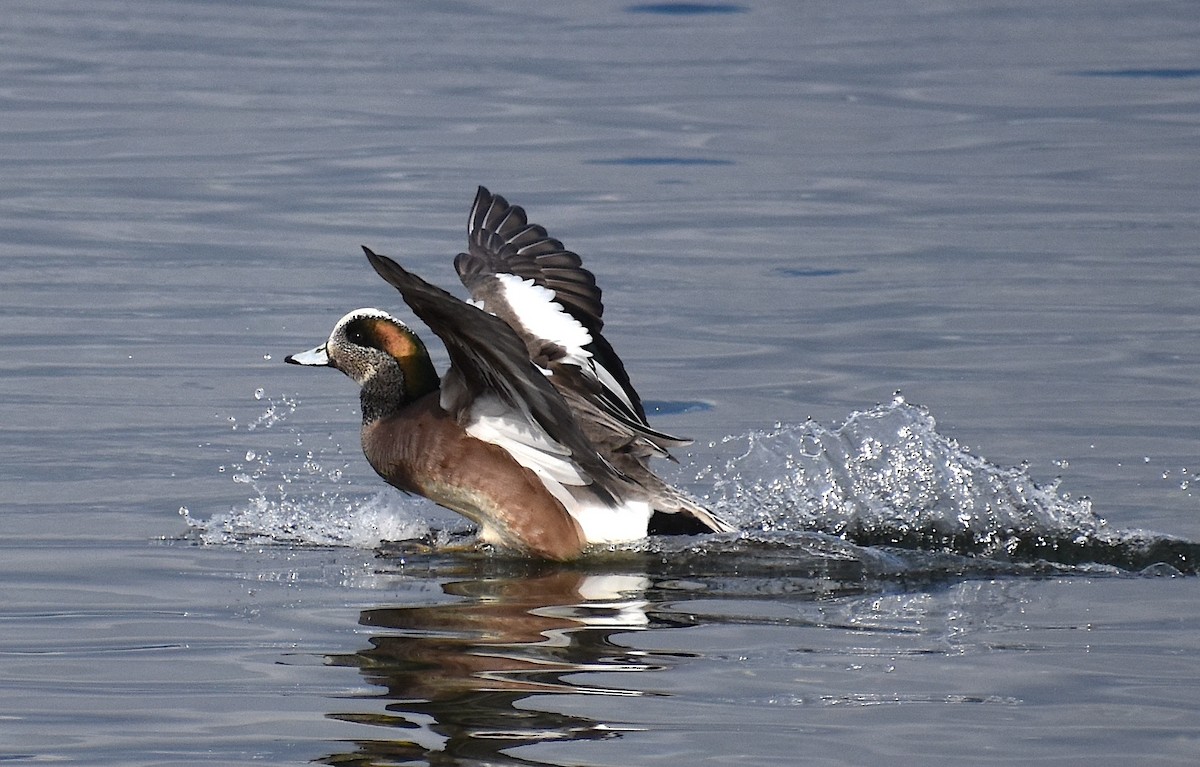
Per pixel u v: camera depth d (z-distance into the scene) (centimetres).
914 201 1962
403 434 1053
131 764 671
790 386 1349
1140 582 927
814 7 3219
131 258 1719
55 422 1250
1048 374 1366
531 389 960
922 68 2697
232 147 2195
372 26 3012
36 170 2062
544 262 1147
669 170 2105
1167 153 2164
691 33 2967
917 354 1428
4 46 2781
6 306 1555
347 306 1565
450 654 796
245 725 708
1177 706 728
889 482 1095
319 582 934
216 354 1430
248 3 3195
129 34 2903
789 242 1800
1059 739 694
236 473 1155
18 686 758
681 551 999
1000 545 995
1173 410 1267
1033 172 2086
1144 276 1645
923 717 714
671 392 1337
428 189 1995
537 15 3127
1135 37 2908
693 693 742
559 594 914
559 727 701
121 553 980
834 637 824
